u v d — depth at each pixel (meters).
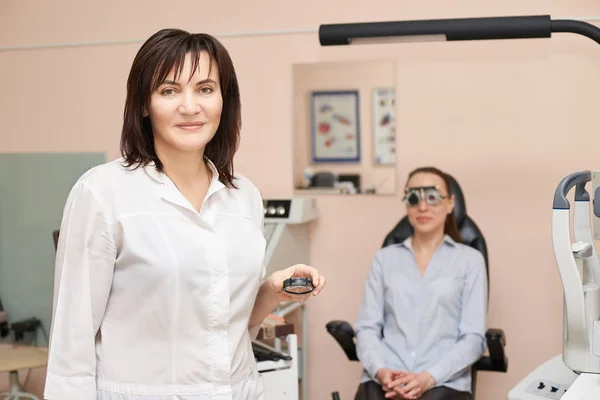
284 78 3.52
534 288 3.27
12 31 3.83
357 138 3.44
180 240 1.52
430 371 2.68
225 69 1.58
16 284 3.73
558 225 1.75
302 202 3.24
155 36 1.53
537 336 3.27
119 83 3.72
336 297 3.50
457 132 3.32
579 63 3.18
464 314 2.84
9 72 3.85
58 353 1.48
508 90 3.26
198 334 1.54
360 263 3.47
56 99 3.80
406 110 3.38
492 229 3.30
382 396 2.68
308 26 3.46
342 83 3.44
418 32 2.58
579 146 3.19
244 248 1.62
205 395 1.55
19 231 3.74
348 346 2.96
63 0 3.78
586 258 1.86
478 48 3.28
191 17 3.61
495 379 3.33
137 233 1.50
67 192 3.71
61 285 1.49
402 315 2.88
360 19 3.40
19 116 3.85
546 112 3.22
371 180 3.44
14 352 3.28
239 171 3.60
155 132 1.57
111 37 3.72
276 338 2.63
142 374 1.53
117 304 1.52
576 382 1.80
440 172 2.94
